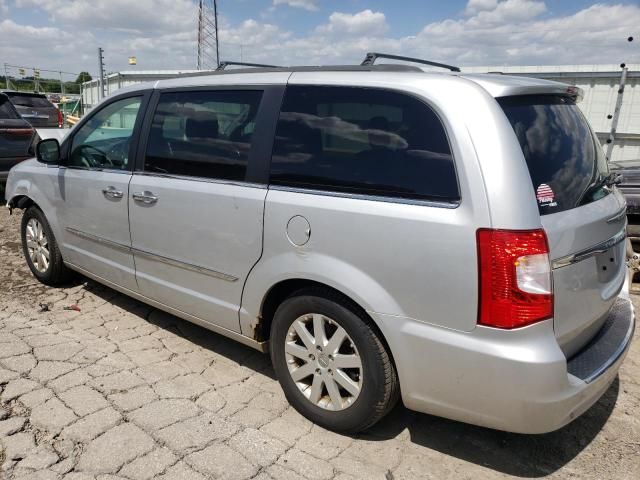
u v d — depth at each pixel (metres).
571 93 2.90
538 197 2.32
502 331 2.24
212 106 3.32
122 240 3.88
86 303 4.60
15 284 4.97
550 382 2.23
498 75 2.74
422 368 2.46
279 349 3.03
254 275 3.02
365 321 2.63
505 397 2.28
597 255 2.59
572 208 2.47
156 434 2.82
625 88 10.76
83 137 4.28
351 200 2.60
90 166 4.18
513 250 2.20
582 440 2.92
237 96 3.20
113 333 4.04
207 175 3.27
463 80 2.47
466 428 3.00
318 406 2.92
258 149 3.02
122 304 4.61
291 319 2.94
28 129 8.77
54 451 2.66
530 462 2.74
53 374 3.36
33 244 4.95
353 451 2.77
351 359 2.72
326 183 2.73
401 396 2.69
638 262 5.11
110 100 4.10
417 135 2.48
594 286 2.59
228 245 3.13
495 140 2.29
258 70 3.23
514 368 2.23
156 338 3.98
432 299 2.38
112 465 2.58
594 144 2.99
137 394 3.20
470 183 2.29
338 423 2.83
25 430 2.80
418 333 2.43
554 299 2.29
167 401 3.14
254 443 2.79
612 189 3.00
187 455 2.67
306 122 2.87
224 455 2.69
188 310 3.54
